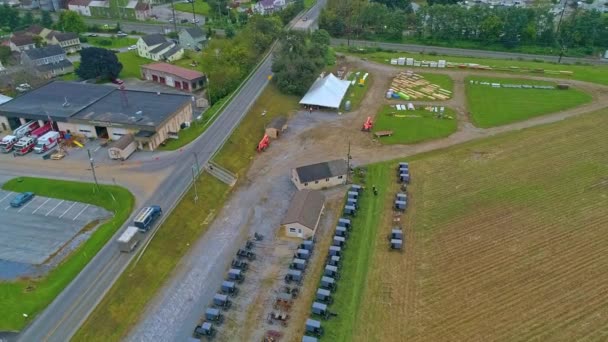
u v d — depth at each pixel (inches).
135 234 2058.3
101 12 6943.9
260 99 3718.0
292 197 2536.9
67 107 3193.9
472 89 4168.3
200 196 2476.6
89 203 2395.4
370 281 1962.4
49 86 3607.3
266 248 2169.0
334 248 2100.1
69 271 1924.2
